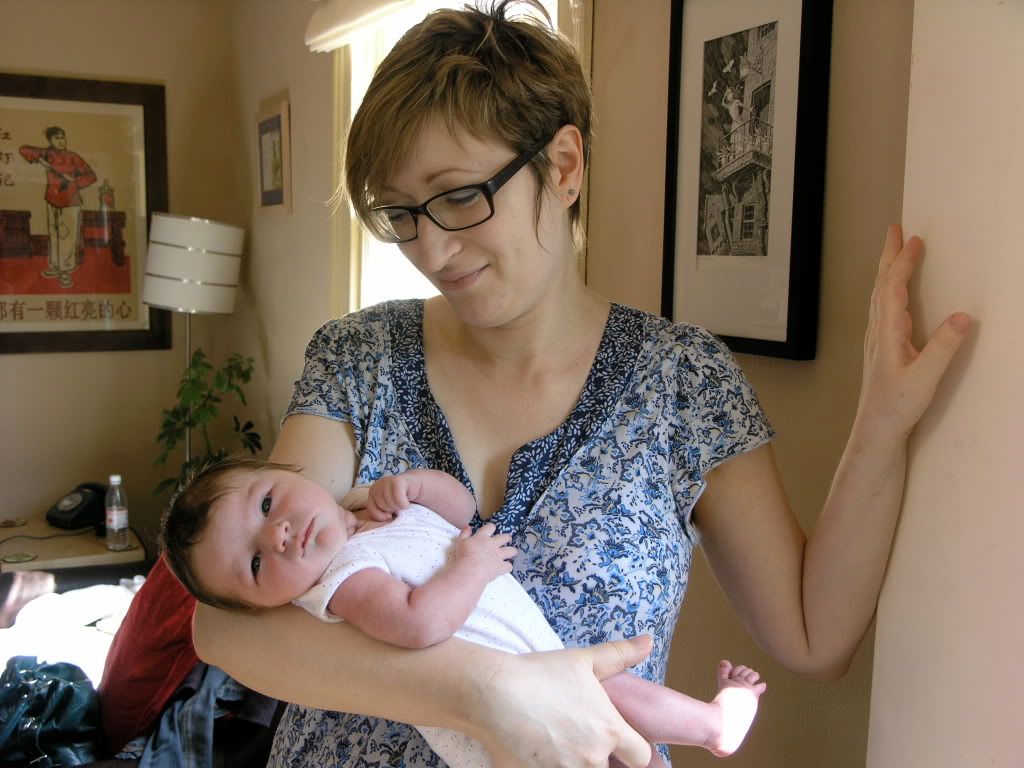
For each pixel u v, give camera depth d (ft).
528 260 3.48
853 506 3.50
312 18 9.96
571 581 3.54
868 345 3.47
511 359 3.84
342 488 3.93
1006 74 2.85
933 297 3.22
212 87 14.69
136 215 14.44
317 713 3.83
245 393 14.48
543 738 3.05
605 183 6.31
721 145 5.10
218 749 7.09
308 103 11.29
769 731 5.11
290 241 12.21
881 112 4.24
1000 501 2.90
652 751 3.57
